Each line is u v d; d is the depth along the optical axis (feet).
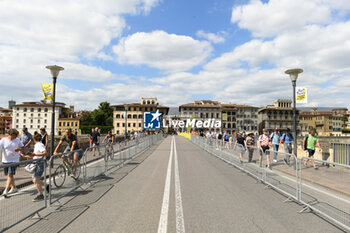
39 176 16.21
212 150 55.16
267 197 18.84
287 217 14.42
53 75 33.32
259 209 15.87
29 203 14.28
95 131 47.52
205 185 22.94
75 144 25.80
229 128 350.23
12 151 19.33
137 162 40.68
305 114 358.43
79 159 21.74
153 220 13.79
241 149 32.07
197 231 12.27
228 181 24.95
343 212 13.34
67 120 322.96
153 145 92.48
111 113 361.10
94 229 12.54
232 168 33.99
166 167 34.78
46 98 33.53
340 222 13.14
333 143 35.01
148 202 17.33
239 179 26.09
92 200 17.88
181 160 43.60
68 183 19.53
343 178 14.75
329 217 13.51
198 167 34.83
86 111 355.56
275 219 14.07
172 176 27.66
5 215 12.19
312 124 356.59
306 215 14.82
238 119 354.13
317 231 12.41
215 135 68.74
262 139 34.86
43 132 32.40
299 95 33.22
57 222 13.56
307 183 22.56
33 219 14.07
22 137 31.48
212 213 15.01
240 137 40.34
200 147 81.35
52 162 17.15
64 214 14.88
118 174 29.07
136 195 19.26
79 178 21.61
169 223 13.34
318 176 17.10
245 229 12.57
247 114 358.43
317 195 18.01
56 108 328.08
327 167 16.29
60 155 18.31
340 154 33.63
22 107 325.83
